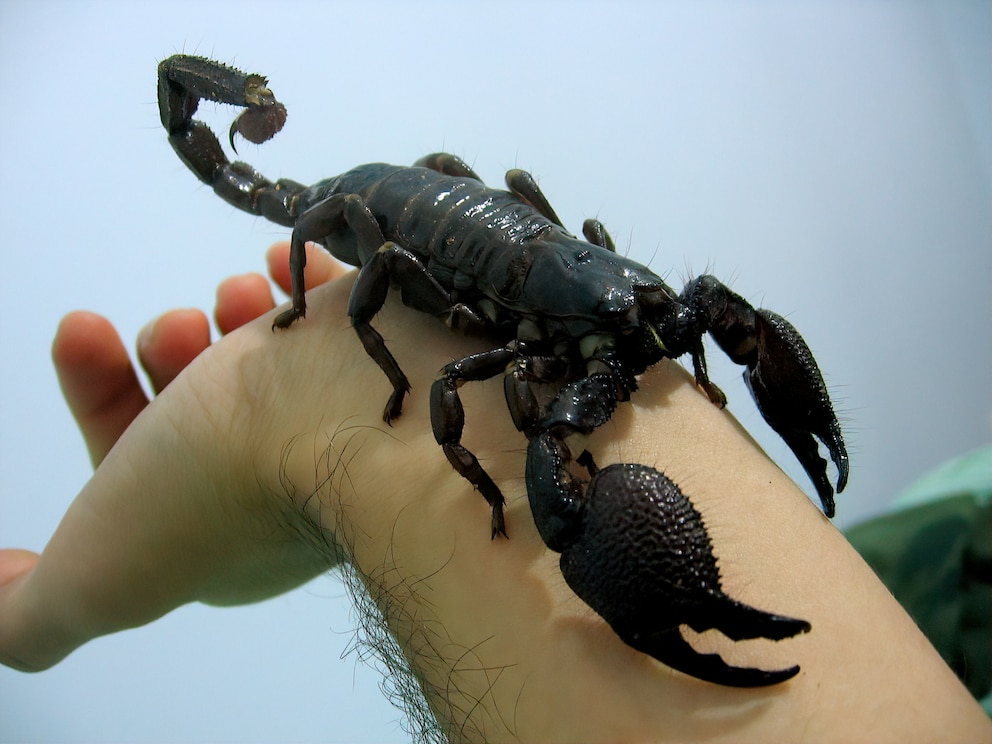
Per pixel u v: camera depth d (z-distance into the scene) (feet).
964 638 0.86
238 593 0.81
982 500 0.94
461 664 0.53
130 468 0.69
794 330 0.62
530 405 0.56
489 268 0.63
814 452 0.63
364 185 0.70
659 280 0.62
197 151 0.78
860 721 0.45
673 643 0.46
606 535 0.47
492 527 0.54
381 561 0.58
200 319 0.87
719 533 0.52
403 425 0.61
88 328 0.84
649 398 0.61
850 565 0.51
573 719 0.48
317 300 0.71
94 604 0.74
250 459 0.66
